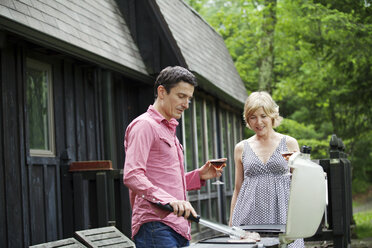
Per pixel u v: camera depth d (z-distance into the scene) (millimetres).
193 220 2922
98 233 5176
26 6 6152
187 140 10992
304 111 22906
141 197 3021
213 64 13016
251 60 23750
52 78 7340
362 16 15977
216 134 13359
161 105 3346
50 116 7254
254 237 3150
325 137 24625
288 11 16578
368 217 20203
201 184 3732
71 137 7656
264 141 4559
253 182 4512
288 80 19766
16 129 6332
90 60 7559
